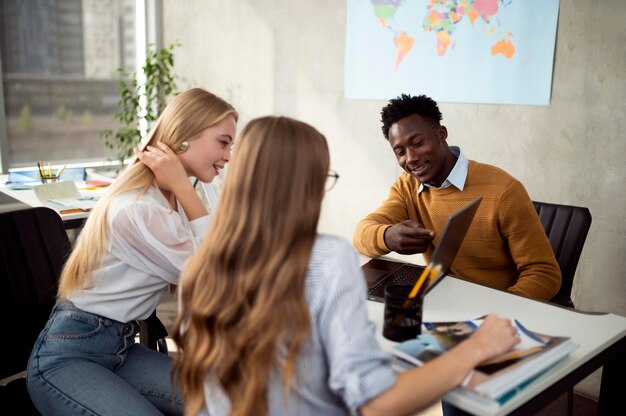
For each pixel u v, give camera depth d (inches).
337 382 35.3
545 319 55.6
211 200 87.6
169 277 62.0
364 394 34.8
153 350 66.4
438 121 74.7
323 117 134.6
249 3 145.9
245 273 37.1
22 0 156.0
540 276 69.6
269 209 37.2
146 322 68.7
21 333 65.3
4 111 156.6
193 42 162.6
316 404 38.0
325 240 38.5
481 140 107.7
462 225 57.6
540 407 44.3
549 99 97.7
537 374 42.9
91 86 169.8
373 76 122.8
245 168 38.1
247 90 150.5
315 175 38.3
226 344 37.4
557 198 99.2
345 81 128.0
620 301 94.1
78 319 59.1
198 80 163.5
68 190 117.3
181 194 63.1
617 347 52.5
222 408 39.3
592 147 94.0
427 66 113.3
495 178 74.1
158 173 62.4
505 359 42.8
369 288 63.3
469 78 107.4
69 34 164.1
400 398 36.3
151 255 60.1
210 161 65.2
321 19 131.0
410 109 73.4
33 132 162.6
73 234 155.7
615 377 55.7
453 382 38.9
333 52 129.9
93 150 173.0
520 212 71.9
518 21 99.5
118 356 61.7
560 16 94.8
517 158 103.3
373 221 78.4
